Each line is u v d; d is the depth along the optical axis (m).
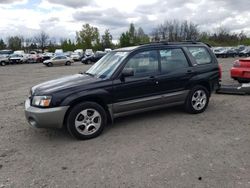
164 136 4.95
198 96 6.31
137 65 5.46
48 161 4.11
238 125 5.43
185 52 6.16
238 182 3.30
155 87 5.61
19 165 4.01
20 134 5.40
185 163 3.85
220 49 46.03
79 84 4.97
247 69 8.62
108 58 5.94
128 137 4.97
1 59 38.59
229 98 7.93
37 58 45.09
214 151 4.22
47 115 4.61
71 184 3.42
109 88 5.09
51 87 4.97
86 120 4.93
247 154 4.08
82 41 81.19
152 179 3.45
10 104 8.45
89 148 4.55
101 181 3.46
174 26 74.88
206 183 3.31
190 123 5.64
